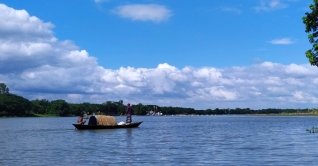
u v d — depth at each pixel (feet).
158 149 98.89
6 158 81.56
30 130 197.06
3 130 199.72
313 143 113.70
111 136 146.41
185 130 203.62
